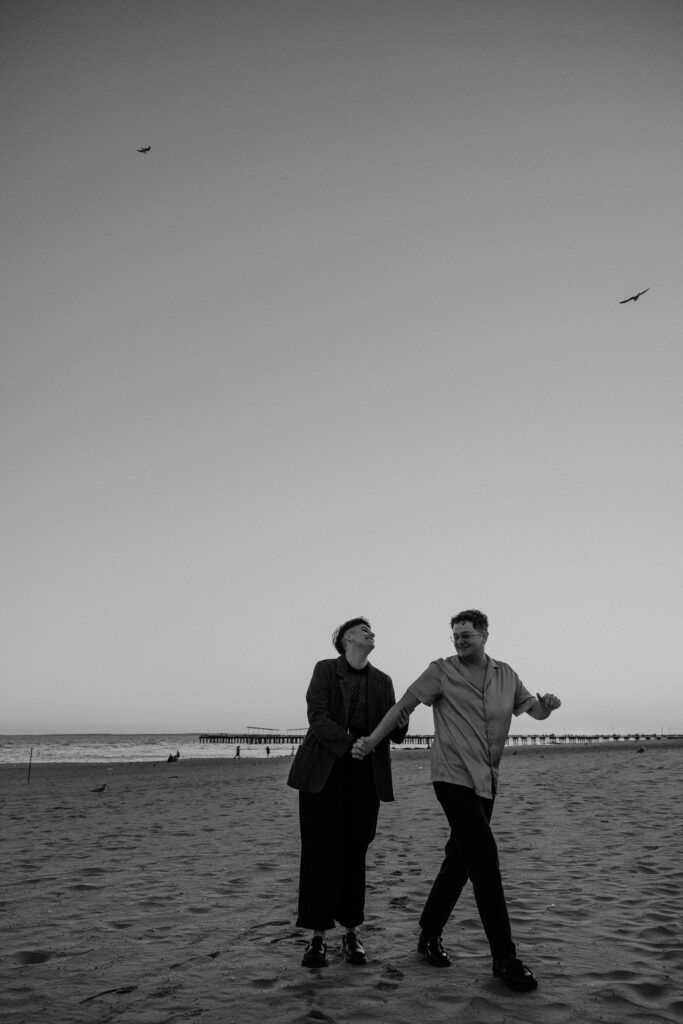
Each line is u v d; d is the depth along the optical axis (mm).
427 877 6039
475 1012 2965
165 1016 2926
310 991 3234
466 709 3775
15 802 14758
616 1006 3051
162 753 65750
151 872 6352
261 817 11039
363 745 3699
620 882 5680
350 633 4117
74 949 3951
